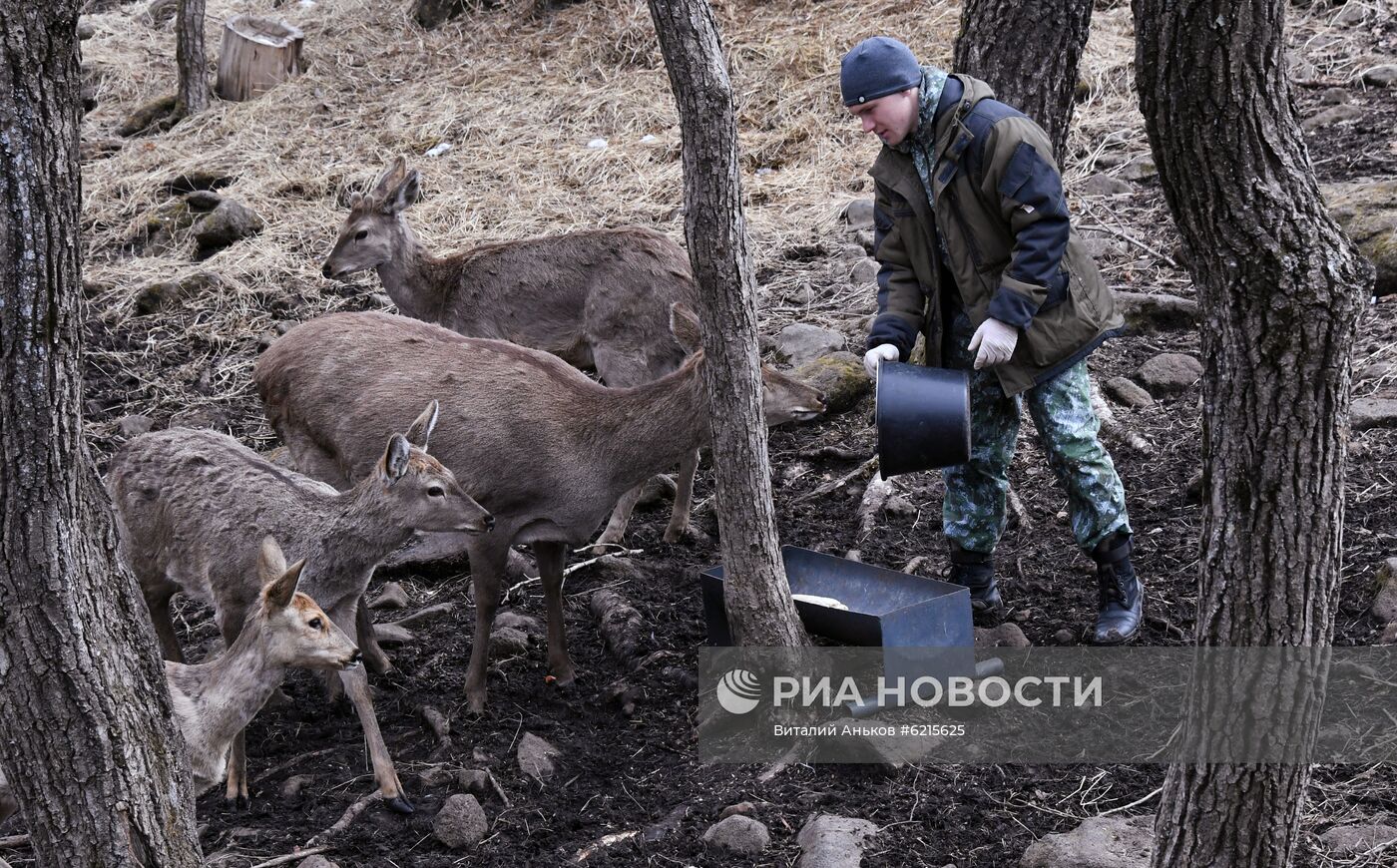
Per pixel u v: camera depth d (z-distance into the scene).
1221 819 3.28
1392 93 9.55
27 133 2.96
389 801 4.72
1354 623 5.17
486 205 9.66
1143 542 5.91
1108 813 4.32
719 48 4.35
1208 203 2.97
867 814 4.46
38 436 3.07
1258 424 3.04
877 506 6.45
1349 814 4.20
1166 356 7.11
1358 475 6.03
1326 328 2.95
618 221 9.26
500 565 5.41
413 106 11.32
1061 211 4.55
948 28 10.58
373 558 5.15
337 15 13.30
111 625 3.26
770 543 4.88
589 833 4.54
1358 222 7.60
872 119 4.66
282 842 4.57
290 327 8.63
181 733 3.55
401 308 7.87
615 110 10.68
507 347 5.77
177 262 9.40
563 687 5.49
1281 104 2.91
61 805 3.26
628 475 5.53
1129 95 10.00
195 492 5.22
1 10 2.89
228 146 10.91
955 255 4.79
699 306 4.65
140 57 13.08
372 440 5.68
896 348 4.96
